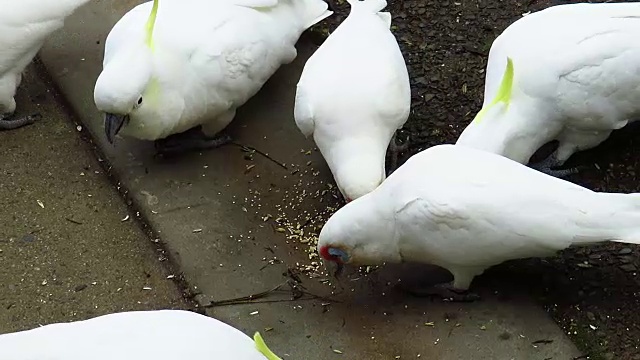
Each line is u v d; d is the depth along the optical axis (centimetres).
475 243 172
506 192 171
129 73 188
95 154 204
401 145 197
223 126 202
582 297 179
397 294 183
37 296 187
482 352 176
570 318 178
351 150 185
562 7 192
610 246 183
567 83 183
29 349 154
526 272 183
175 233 192
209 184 198
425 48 210
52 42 218
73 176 201
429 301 182
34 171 202
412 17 215
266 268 187
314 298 183
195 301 184
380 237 177
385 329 179
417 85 205
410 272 185
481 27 212
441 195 171
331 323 180
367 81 188
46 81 214
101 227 194
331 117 186
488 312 179
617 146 195
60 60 215
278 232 191
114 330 157
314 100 188
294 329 180
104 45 217
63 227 194
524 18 193
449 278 184
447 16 214
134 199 197
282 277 186
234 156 201
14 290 188
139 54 189
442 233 173
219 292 185
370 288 184
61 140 205
